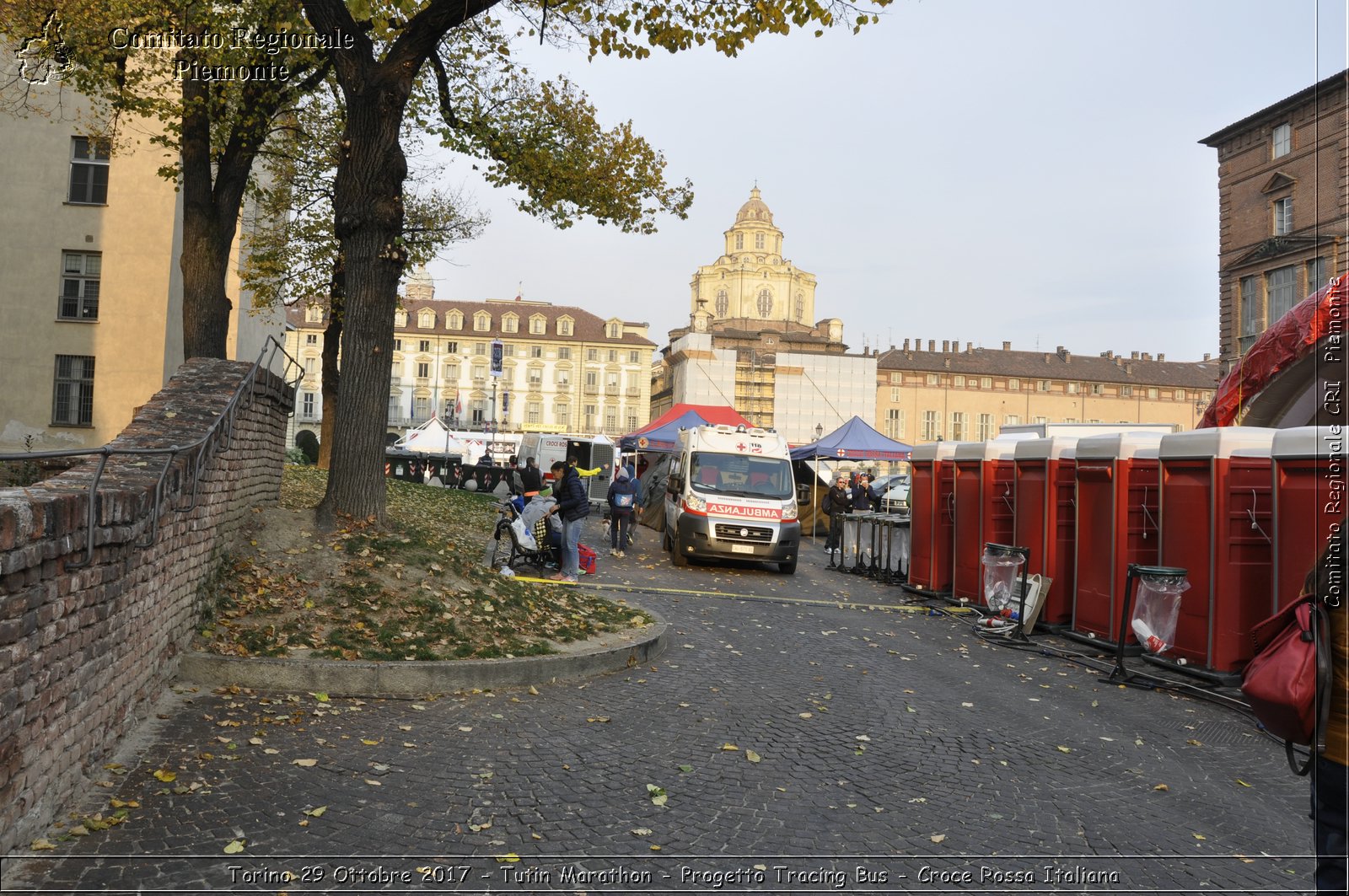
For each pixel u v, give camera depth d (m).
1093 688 8.36
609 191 18.30
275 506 10.45
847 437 30.30
